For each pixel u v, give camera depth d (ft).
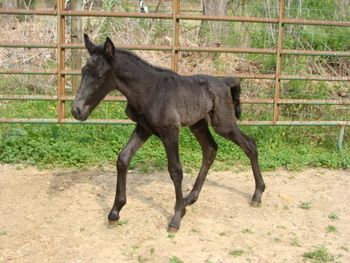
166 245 14.10
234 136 16.44
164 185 18.88
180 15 21.04
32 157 21.09
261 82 27.09
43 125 23.58
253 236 14.88
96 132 23.43
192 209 16.58
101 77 13.80
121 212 16.16
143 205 16.80
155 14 21.02
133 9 34.09
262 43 29.07
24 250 13.67
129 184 18.86
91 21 30.42
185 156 21.81
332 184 19.74
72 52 26.32
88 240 14.30
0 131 23.16
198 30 30.53
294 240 14.70
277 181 19.81
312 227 15.72
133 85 14.21
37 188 18.22
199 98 15.25
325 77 22.34
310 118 25.85
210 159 16.75
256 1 30.99
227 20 21.34
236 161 21.86
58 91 21.25
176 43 21.42
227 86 16.33
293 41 28.71
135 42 27.73
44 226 15.10
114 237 14.52
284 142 24.30
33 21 30.55
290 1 29.84
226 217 16.12
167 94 14.37
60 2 20.67
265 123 22.33
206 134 16.67
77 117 13.64
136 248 13.89
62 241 14.21
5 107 26.43
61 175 19.67
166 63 26.94
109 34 28.07
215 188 18.71
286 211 16.89
